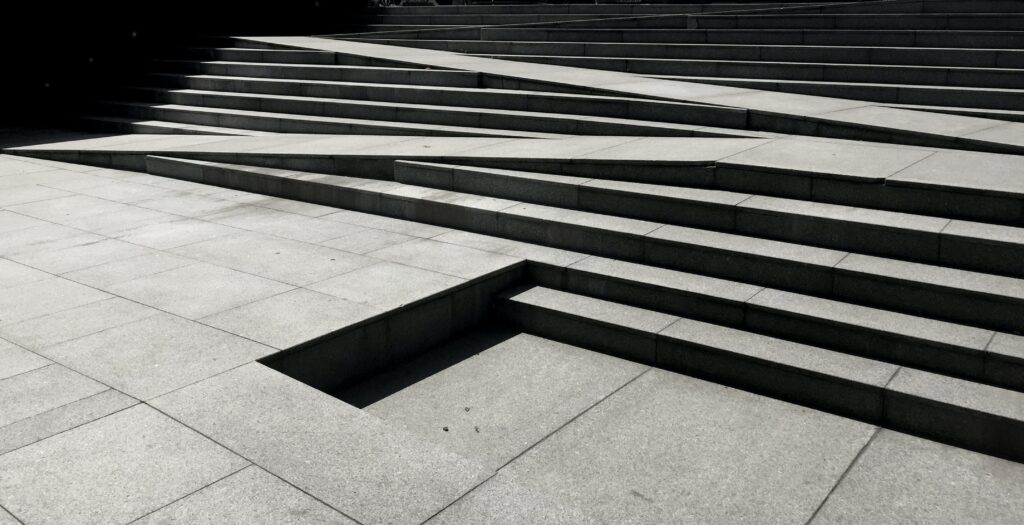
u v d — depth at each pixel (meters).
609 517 4.62
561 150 9.20
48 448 4.54
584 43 15.10
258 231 8.77
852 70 12.18
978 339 5.66
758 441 5.42
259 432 4.73
